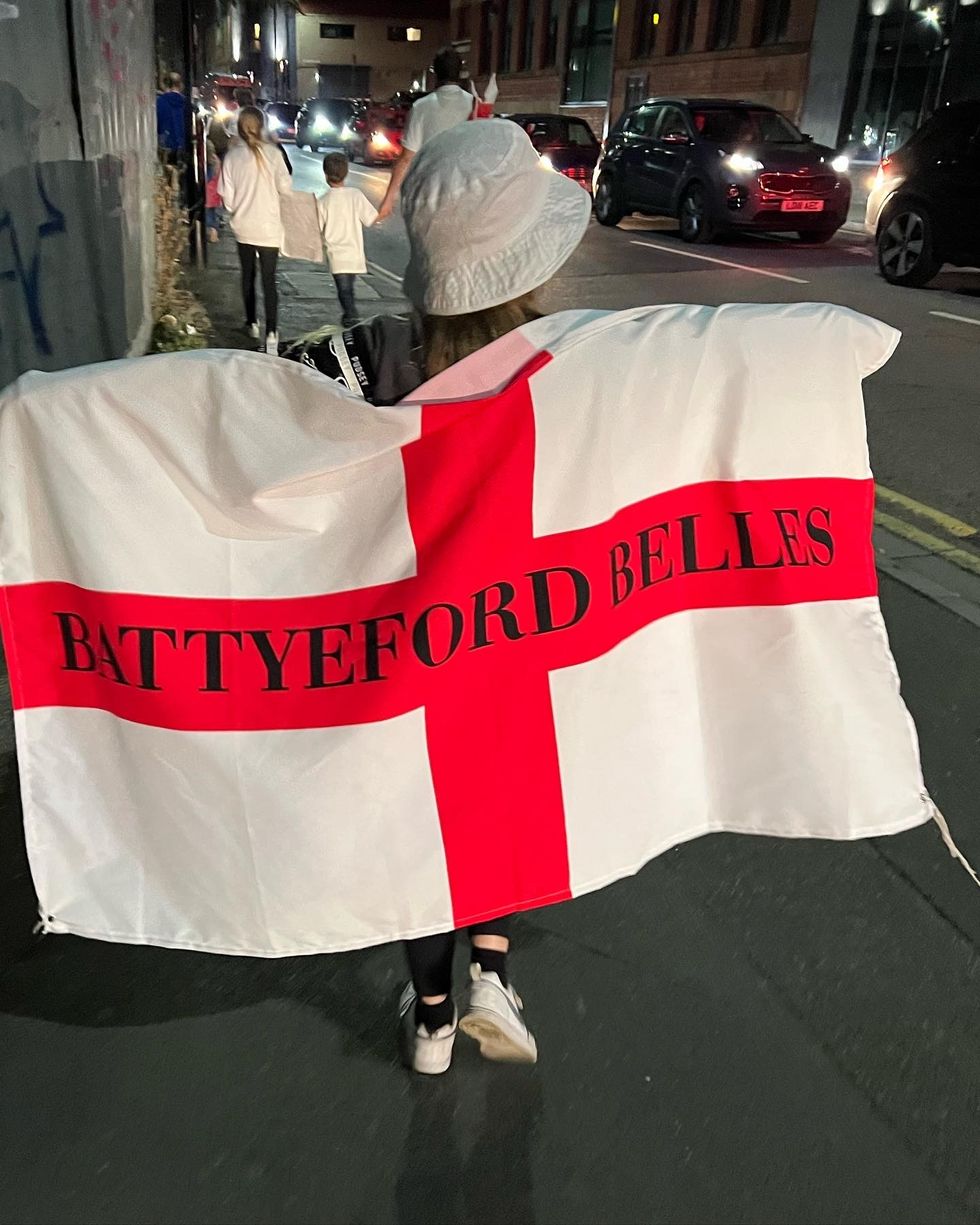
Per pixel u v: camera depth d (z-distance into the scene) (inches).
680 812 76.0
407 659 67.4
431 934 70.6
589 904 104.7
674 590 74.1
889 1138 81.5
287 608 66.8
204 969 95.5
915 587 173.0
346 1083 84.7
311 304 395.2
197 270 458.3
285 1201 75.8
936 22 721.0
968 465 232.1
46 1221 73.8
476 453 66.0
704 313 71.6
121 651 67.5
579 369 66.9
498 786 69.5
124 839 71.1
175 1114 81.8
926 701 140.6
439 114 269.1
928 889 108.2
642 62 1075.9
